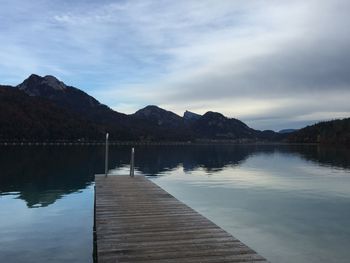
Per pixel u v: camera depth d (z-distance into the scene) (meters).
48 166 35.59
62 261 9.58
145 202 12.53
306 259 10.08
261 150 96.31
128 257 6.93
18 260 9.62
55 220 13.87
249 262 6.65
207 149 101.69
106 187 16.06
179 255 7.02
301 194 21.25
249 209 16.67
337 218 14.95
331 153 76.25
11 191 20.48
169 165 41.38
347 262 9.88
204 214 15.57
